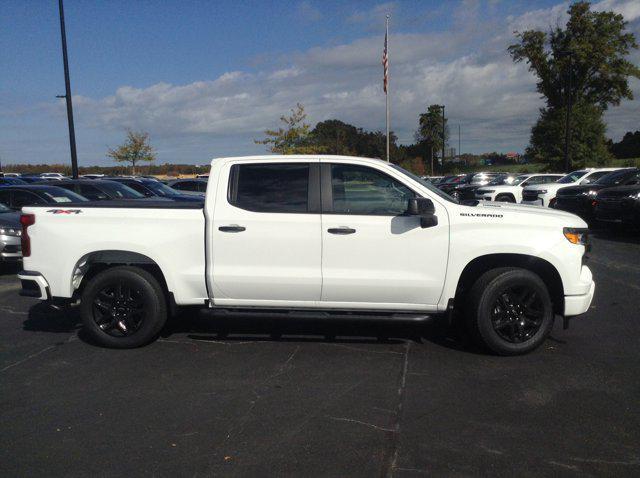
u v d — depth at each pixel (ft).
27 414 12.64
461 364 15.81
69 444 11.20
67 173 182.91
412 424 12.01
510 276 15.99
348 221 16.20
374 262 16.25
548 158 161.17
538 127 162.91
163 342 18.01
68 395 13.71
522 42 165.78
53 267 17.02
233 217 16.46
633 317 20.68
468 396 13.52
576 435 11.46
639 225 42.22
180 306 17.62
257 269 16.49
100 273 17.13
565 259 15.98
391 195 16.47
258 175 16.83
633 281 27.25
